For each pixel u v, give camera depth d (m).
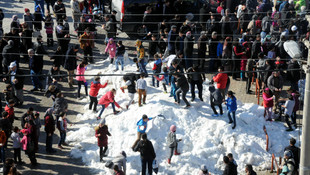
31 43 21.59
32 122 14.62
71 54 19.48
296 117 17.55
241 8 23.03
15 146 14.70
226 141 15.58
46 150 15.70
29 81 20.47
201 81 16.73
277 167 14.41
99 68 21.27
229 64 19.84
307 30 21.03
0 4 28.11
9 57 19.41
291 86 18.59
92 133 16.47
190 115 16.27
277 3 24.25
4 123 15.03
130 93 17.02
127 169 14.62
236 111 16.95
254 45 19.52
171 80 16.83
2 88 19.78
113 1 23.78
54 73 19.03
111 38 20.95
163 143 15.35
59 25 21.44
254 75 20.08
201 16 22.28
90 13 25.80
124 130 16.11
